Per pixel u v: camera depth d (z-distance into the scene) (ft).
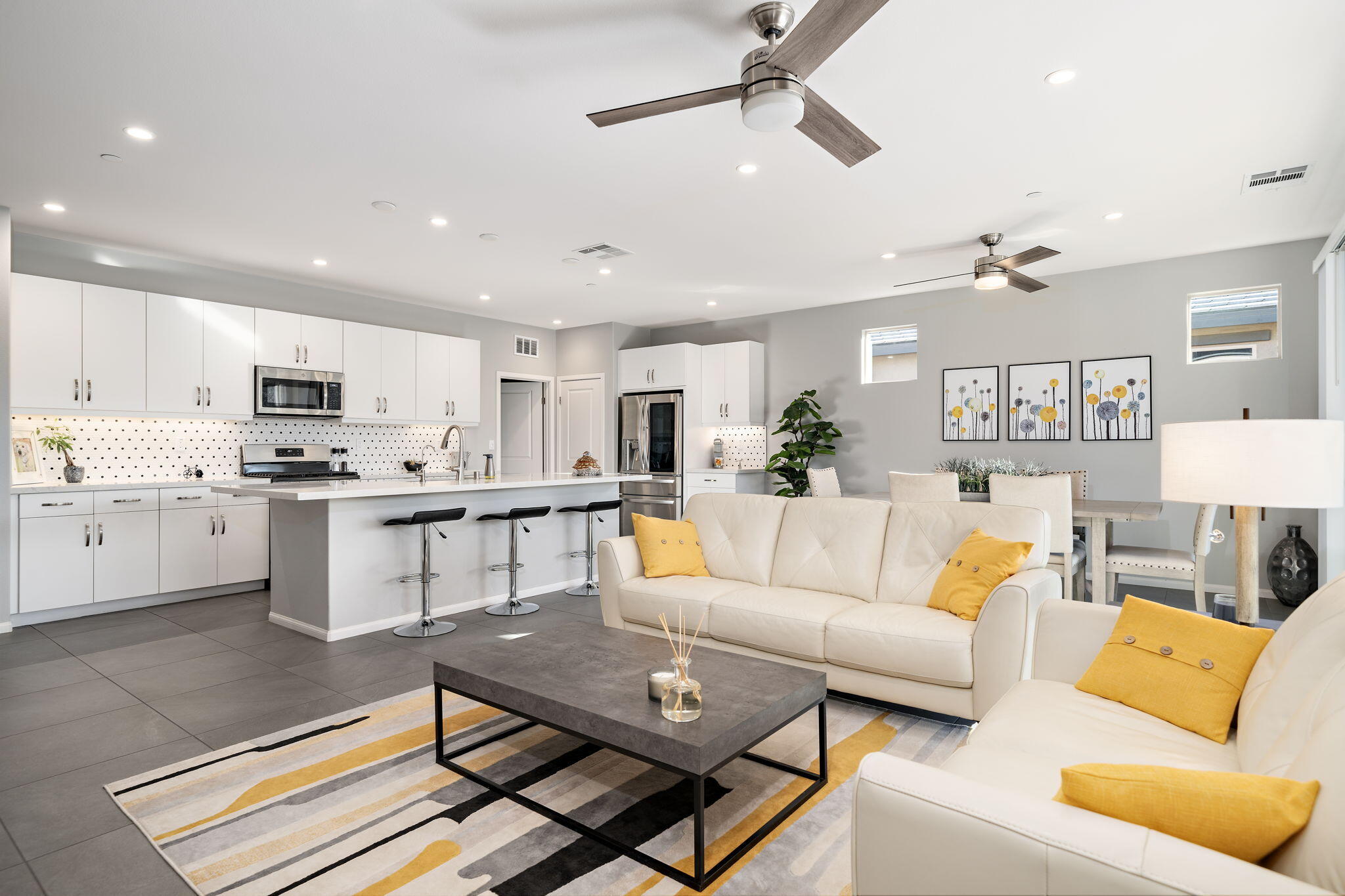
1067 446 18.70
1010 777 4.78
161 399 16.38
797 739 8.80
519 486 16.06
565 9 7.41
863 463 22.24
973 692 8.66
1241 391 16.52
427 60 8.33
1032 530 9.89
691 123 9.98
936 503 10.98
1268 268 16.19
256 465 18.88
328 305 20.11
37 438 15.52
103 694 10.34
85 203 12.96
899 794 3.65
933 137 10.45
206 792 7.39
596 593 17.34
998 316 19.80
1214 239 15.61
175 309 16.65
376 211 13.51
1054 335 18.92
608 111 7.65
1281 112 9.70
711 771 5.94
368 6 7.29
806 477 21.61
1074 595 14.42
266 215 13.66
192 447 17.98
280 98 9.17
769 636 10.17
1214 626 5.92
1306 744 3.69
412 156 11.00
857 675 9.55
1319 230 15.02
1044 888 3.16
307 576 13.82
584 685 7.37
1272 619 14.37
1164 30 7.79
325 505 13.35
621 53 8.25
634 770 7.93
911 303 21.31
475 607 15.92
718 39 7.97
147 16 7.38
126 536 15.67
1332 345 14.58
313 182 12.00
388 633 13.78
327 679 11.07
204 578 16.92
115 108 9.39
